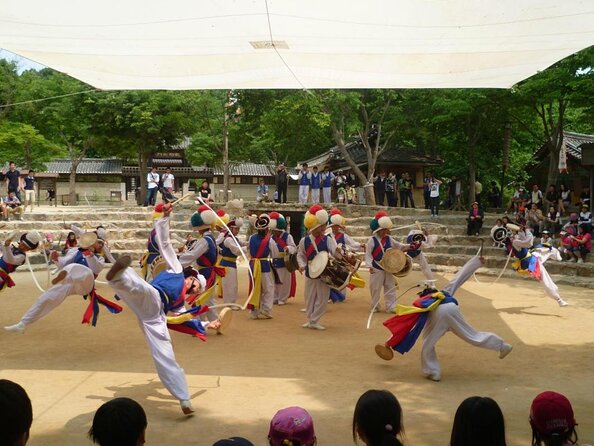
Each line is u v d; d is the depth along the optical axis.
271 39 7.72
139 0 6.42
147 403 5.56
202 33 7.52
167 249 5.93
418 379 6.39
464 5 6.38
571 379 6.40
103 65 9.16
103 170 41.03
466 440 2.79
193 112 28.06
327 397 5.74
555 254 11.16
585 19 6.79
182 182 41.47
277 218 11.20
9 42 8.07
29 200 22.44
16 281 14.10
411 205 25.45
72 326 9.05
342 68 9.19
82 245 8.27
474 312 10.41
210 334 8.65
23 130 26.27
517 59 8.59
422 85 10.43
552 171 20.64
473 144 23.56
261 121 25.38
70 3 6.52
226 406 5.48
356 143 30.11
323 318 9.99
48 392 5.84
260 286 9.79
